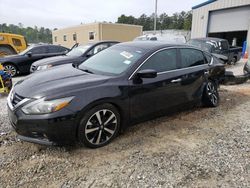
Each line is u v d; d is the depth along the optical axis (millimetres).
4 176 2543
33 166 2725
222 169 2756
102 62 3867
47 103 2715
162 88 3723
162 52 3867
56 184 2445
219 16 19797
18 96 2939
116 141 3357
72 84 2992
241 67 12203
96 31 26984
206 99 4859
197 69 4453
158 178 2574
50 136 2750
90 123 3002
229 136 3631
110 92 3090
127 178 2562
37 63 6914
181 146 3279
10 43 12469
